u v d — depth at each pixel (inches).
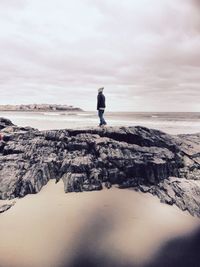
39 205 397.4
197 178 482.9
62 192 436.8
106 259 287.7
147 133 557.9
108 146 513.3
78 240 318.3
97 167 478.6
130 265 279.0
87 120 2085.4
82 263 280.8
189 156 539.2
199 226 354.3
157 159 489.4
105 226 347.9
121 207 395.9
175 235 332.2
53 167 483.8
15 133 573.6
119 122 1968.5
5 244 309.0
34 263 279.4
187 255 294.5
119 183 469.1
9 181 441.4
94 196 427.8
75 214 373.7
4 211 380.2
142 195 435.5
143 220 364.2
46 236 324.5
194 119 2591.0
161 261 285.1
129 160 486.6
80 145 519.2
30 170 462.0
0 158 498.0
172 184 449.7
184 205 401.7
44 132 564.7
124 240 320.5
